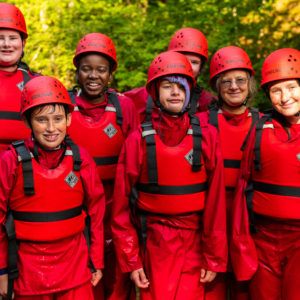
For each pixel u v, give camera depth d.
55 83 3.19
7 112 3.80
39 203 3.14
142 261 3.48
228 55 3.83
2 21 3.78
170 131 3.34
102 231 3.42
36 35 8.19
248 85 3.85
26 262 3.18
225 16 7.14
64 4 8.35
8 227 3.15
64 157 3.22
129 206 3.49
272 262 3.42
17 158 3.12
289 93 3.26
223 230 3.41
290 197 3.28
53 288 3.19
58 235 3.18
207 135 3.39
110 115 3.89
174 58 3.35
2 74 3.82
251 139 3.44
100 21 7.60
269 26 7.35
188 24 7.14
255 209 3.42
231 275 3.81
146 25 7.36
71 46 7.91
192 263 3.44
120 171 3.45
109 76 3.95
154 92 3.44
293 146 3.29
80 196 3.29
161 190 3.36
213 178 3.41
